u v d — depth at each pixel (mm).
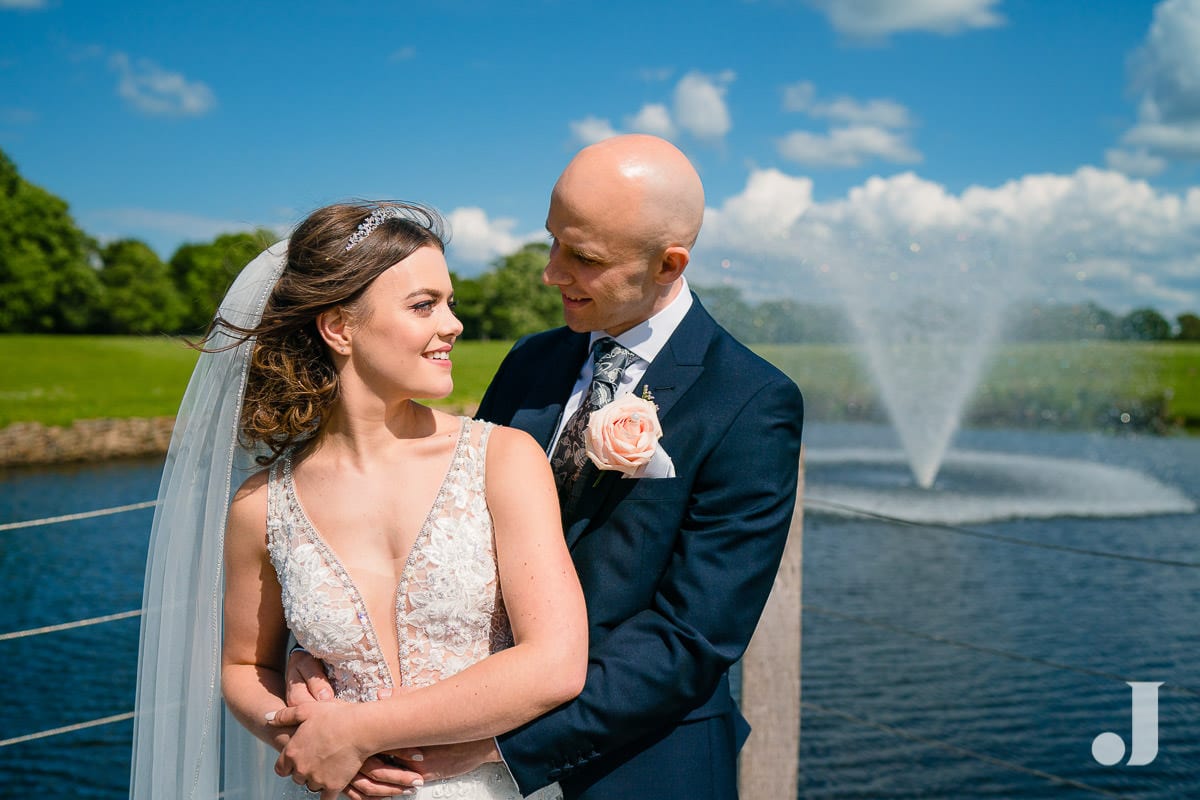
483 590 1513
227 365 1628
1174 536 11695
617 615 1611
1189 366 35562
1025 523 12320
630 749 1610
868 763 5824
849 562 10539
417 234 1517
